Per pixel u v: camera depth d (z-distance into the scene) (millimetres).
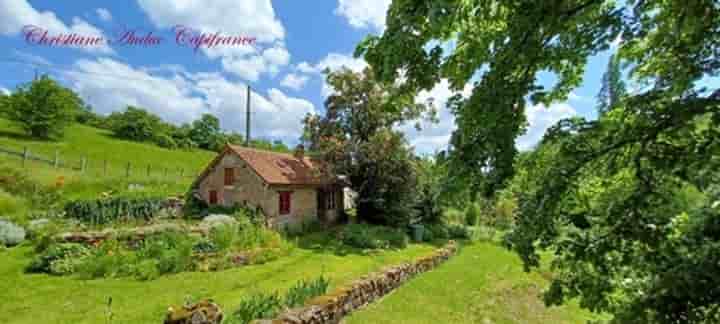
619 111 2875
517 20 2359
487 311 8305
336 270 10969
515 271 12227
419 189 19297
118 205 15000
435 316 7652
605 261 2912
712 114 2119
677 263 2453
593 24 2463
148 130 42219
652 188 2549
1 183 16531
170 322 5078
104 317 6887
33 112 31219
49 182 17609
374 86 19266
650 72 2918
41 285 8758
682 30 1983
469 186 2854
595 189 2877
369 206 19375
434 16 2191
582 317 8430
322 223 19312
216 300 7840
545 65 2650
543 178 2887
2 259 10594
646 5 2338
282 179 17250
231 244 11922
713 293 2248
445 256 13484
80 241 11391
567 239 2783
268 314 5797
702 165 2201
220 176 17531
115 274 9648
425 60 2631
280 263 11586
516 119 2643
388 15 2463
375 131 19469
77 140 33906
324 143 18984
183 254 10484
